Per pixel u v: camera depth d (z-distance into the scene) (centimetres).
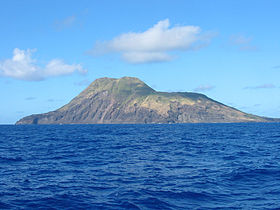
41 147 5341
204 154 3894
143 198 1688
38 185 2062
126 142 6625
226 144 5556
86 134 11244
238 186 1955
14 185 2067
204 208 1505
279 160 3152
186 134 10512
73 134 11312
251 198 1658
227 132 11731
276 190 1812
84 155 3947
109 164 3070
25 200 1673
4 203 1612
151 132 13062
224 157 3519
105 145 5753
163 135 10006
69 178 2308
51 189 1936
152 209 1498
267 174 2306
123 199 1673
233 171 2452
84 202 1623
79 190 1902
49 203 1609
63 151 4525
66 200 1664
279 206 1493
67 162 3244
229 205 1544
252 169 2514
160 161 3275
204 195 1741
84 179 2264
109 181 2180
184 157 3619
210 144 5603
